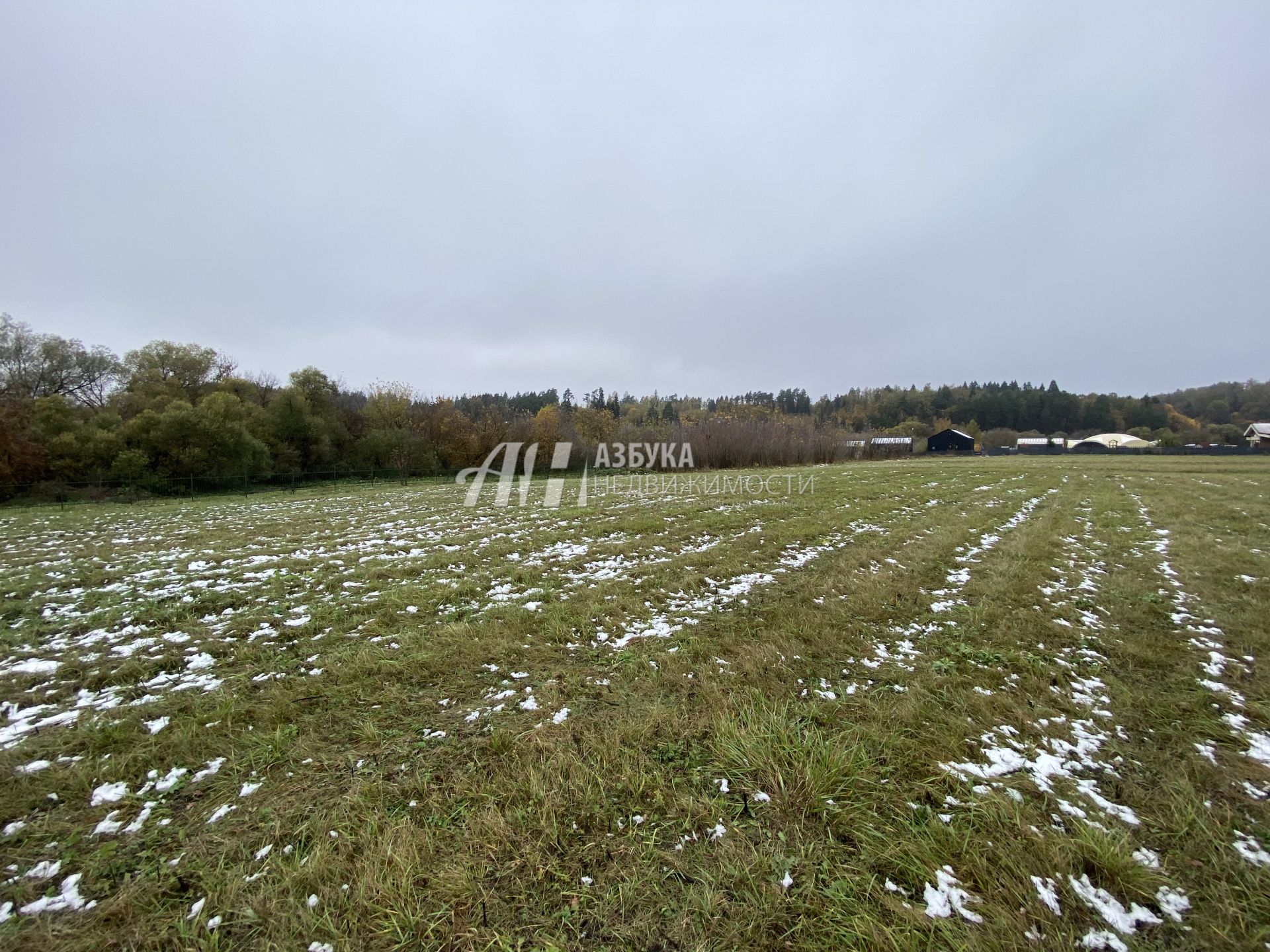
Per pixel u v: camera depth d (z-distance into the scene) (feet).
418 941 5.48
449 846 6.68
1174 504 37.96
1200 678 11.13
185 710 10.43
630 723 9.57
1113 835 6.70
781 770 7.85
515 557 23.73
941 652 12.62
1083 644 13.00
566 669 12.05
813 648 12.93
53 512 45.21
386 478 89.51
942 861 6.41
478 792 7.69
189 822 7.28
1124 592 17.01
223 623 15.49
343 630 14.85
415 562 22.95
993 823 6.94
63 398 66.03
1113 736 9.05
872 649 12.79
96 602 17.52
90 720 10.06
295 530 32.37
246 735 9.41
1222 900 5.87
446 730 9.55
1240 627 13.79
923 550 23.15
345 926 5.67
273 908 5.85
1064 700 10.23
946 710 9.89
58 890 6.18
